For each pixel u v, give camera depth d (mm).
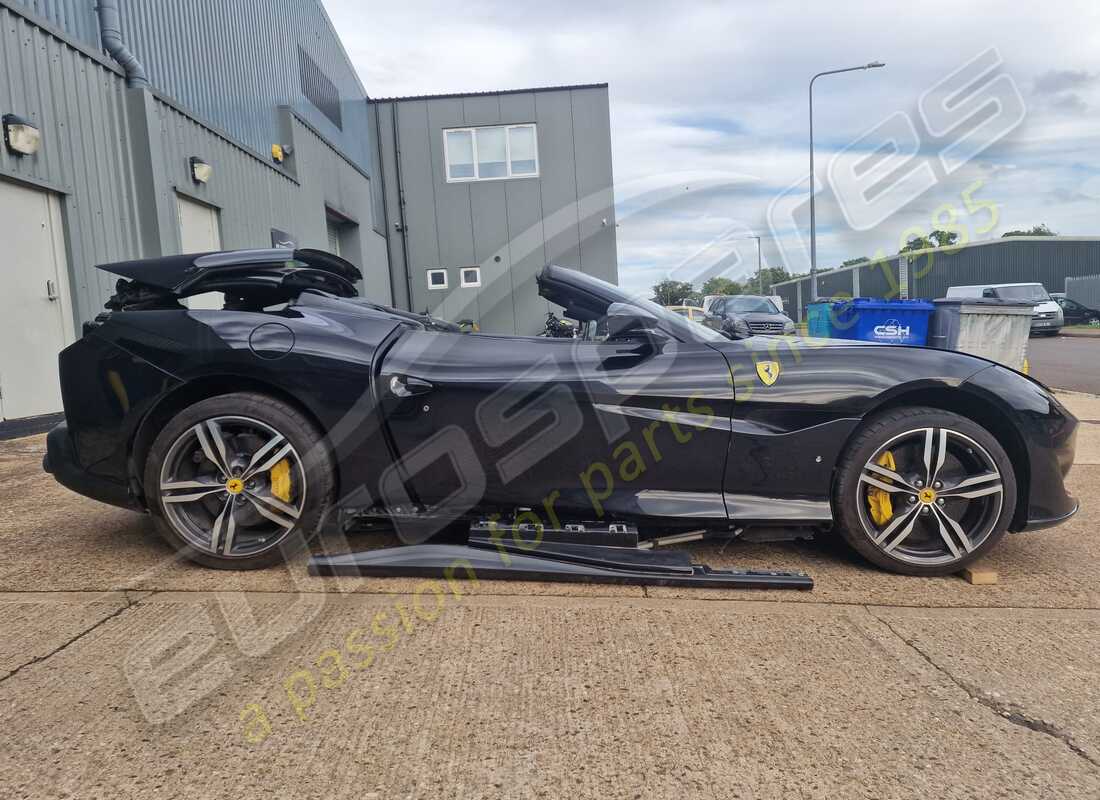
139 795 1322
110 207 6316
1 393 5188
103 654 1845
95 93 6156
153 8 7203
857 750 1478
